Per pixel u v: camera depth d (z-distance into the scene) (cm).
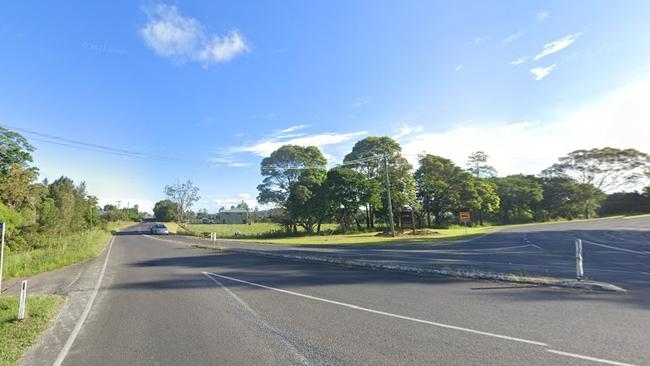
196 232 6112
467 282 1064
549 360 480
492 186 7256
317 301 873
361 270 1381
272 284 1138
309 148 5694
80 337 657
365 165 5556
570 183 8300
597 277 1115
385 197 5231
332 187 4922
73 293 1113
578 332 588
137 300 973
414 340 574
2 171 2855
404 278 1162
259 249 2597
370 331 627
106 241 4150
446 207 6150
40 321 759
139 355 554
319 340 591
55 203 5262
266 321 714
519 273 1181
